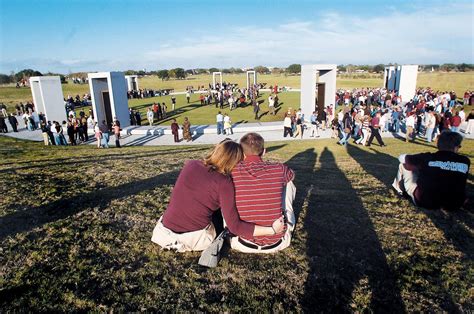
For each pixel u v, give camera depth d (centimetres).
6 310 253
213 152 298
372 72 10038
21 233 391
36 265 319
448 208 439
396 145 1620
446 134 435
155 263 318
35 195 545
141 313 251
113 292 276
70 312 252
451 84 5562
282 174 301
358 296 270
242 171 293
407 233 381
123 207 480
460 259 324
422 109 2420
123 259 328
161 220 331
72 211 465
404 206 468
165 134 2408
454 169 429
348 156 1197
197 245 316
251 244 316
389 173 757
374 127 1579
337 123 2033
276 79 8412
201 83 7581
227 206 282
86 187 598
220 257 321
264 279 292
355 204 484
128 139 2230
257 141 311
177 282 288
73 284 288
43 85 2641
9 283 289
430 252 338
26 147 1598
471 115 1997
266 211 290
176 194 310
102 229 401
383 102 3219
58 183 632
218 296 270
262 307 257
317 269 307
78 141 2181
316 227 400
